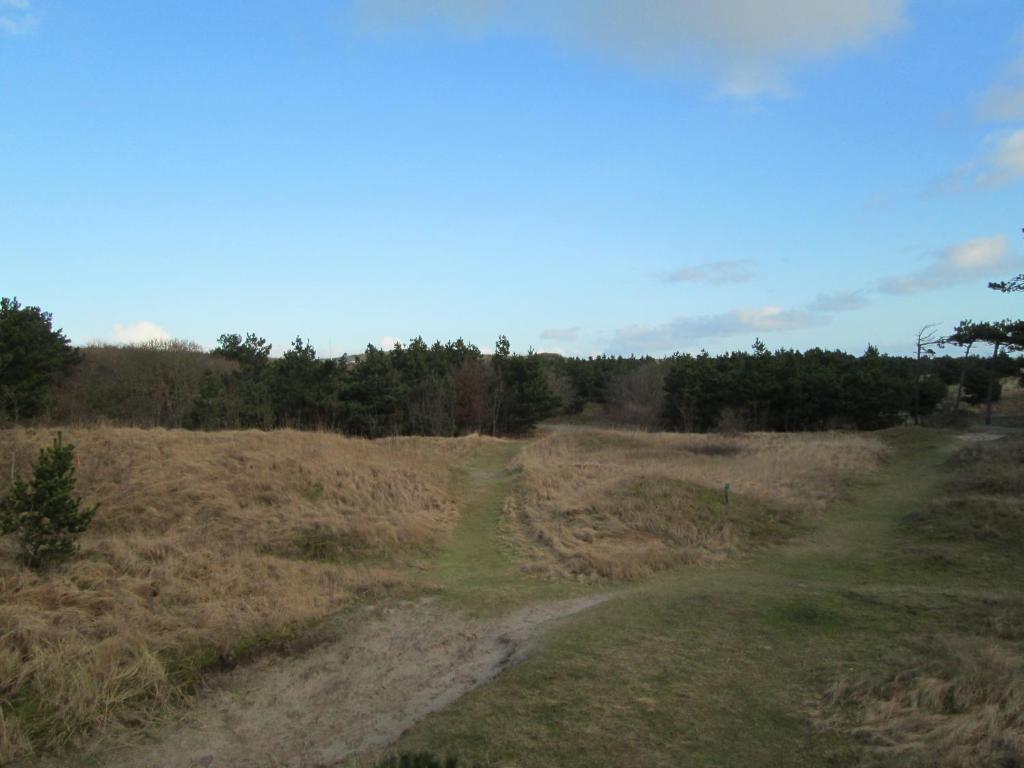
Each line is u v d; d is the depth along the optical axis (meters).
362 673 9.35
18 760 7.14
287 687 9.02
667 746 6.37
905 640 8.55
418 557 15.08
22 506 11.95
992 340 39.06
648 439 31.08
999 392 54.09
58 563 12.00
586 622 9.94
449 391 44.28
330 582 12.66
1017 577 11.98
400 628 10.79
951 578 12.20
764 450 27.11
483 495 21.31
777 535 15.68
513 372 46.84
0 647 8.84
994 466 20.33
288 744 7.62
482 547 16.05
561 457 27.03
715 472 22.30
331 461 20.78
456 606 11.61
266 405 35.41
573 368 66.69
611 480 19.70
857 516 17.36
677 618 9.88
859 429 41.19
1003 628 8.68
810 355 50.47
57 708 7.94
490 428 46.12
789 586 11.60
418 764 4.47
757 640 8.95
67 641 9.14
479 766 6.19
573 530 16.17
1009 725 6.07
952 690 6.88
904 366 51.22
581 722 6.93
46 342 30.81
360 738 7.52
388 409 41.22
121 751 7.47
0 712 7.46
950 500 16.48
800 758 6.02
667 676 7.92
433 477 22.12
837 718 6.68
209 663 9.37
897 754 5.82
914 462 24.78
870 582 12.16
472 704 7.50
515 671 8.31
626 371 63.06
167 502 16.69
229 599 11.35
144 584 11.59
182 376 39.69
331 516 16.56
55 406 30.86
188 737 7.81
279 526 15.76
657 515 16.56
